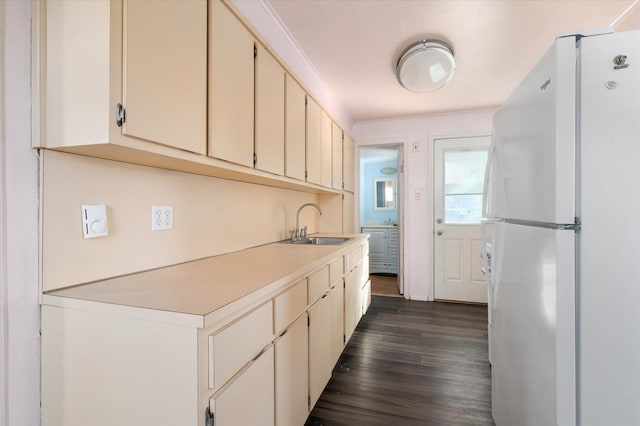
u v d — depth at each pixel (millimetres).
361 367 2111
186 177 1507
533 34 2002
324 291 1726
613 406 773
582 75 779
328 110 2867
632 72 752
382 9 1752
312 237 2863
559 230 801
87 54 870
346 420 1580
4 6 852
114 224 1152
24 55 894
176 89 1065
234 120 1388
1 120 846
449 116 3662
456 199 3689
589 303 782
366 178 6039
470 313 3248
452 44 2125
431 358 2236
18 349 876
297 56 2186
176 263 1437
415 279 3799
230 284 1050
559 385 807
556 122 802
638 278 756
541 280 910
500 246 1381
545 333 882
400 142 3842
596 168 774
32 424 906
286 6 1727
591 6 1720
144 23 941
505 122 1315
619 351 769
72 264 1010
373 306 3502
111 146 897
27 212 900
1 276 846
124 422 828
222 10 1308
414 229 3803
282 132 1872
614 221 766
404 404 1711
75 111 884
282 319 1203
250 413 962
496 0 1682
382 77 2641
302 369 1393
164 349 782
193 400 754
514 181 1176
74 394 883
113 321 838
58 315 908
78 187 1031
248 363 971
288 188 2590
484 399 1754
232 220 1861
